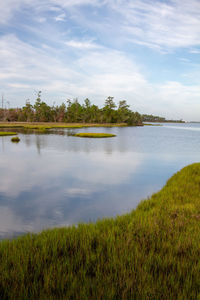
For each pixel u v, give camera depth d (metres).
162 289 3.39
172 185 12.41
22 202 10.80
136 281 3.59
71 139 48.28
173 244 5.00
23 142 41.12
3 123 122.88
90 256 4.54
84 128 105.12
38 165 20.38
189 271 3.91
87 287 3.44
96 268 4.10
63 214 9.34
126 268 4.09
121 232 5.86
